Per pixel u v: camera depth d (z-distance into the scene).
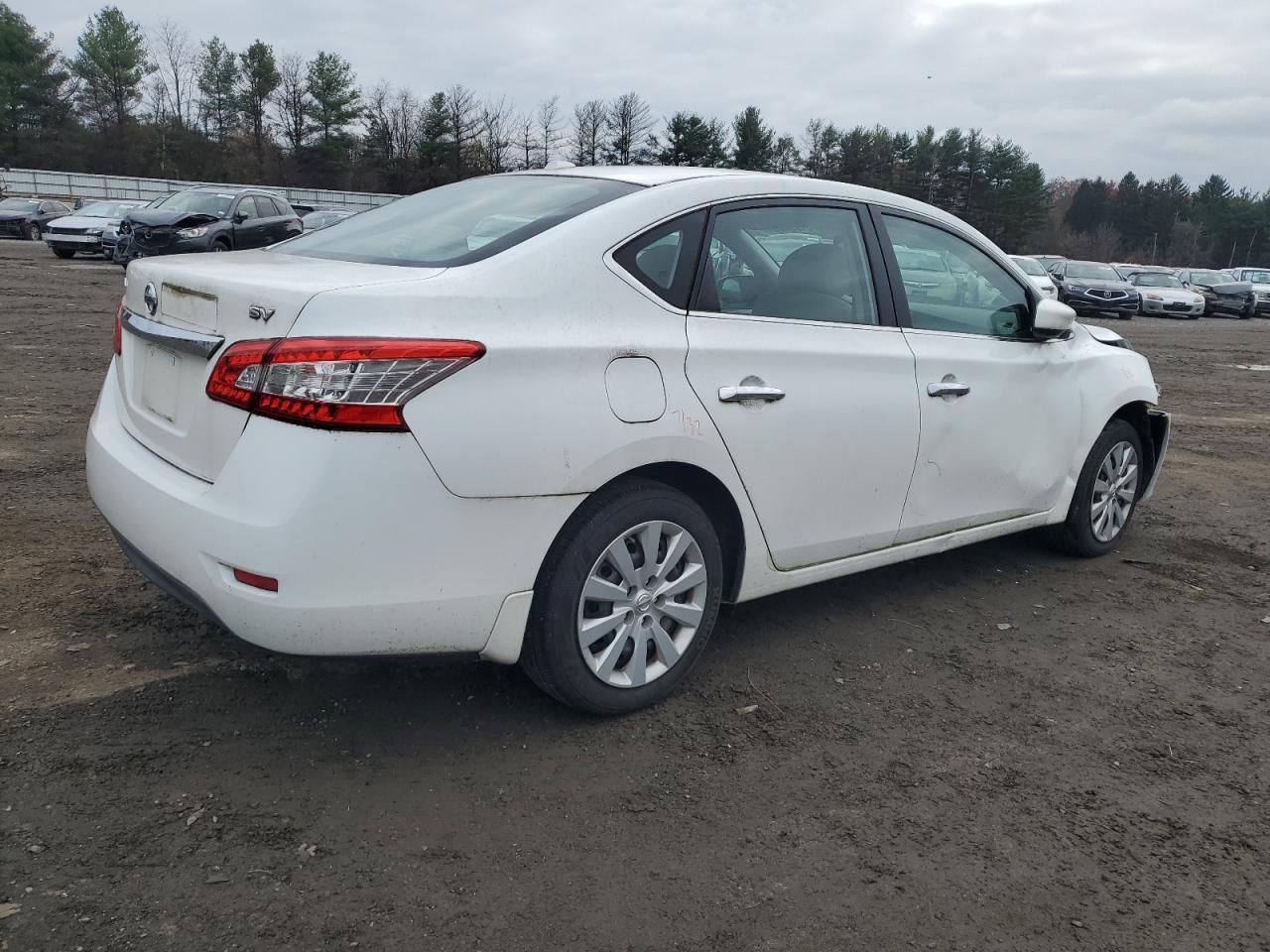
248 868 2.37
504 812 2.65
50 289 16.05
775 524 3.38
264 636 2.54
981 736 3.22
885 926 2.32
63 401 7.39
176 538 2.67
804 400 3.35
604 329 2.88
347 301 2.51
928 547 4.05
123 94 67.75
